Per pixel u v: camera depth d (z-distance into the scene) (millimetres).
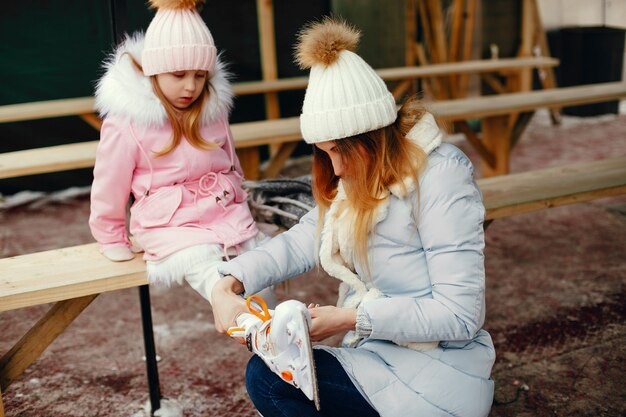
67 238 4746
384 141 1714
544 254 4148
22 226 5082
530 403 2604
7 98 5598
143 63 2238
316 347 1825
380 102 1690
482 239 1740
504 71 7547
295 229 2072
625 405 2562
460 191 1724
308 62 1716
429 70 6520
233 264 1947
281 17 6500
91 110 4660
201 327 3438
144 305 2553
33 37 5535
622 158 3607
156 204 2299
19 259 2385
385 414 1740
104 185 2273
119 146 2252
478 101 5363
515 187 3088
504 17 7906
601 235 4449
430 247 1729
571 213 4945
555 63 7027
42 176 5973
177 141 2305
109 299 3848
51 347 3285
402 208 1748
